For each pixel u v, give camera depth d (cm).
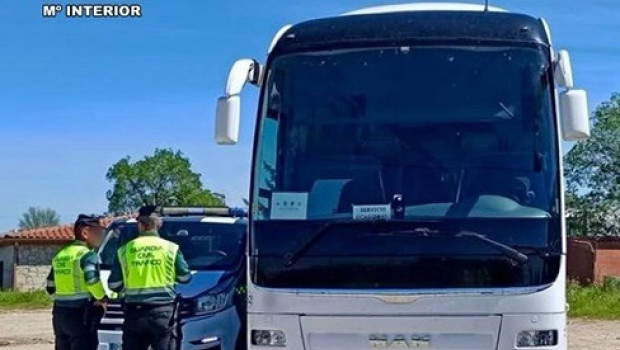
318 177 721
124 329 900
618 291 2573
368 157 720
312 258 698
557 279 676
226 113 725
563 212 689
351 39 749
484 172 705
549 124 711
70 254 961
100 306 952
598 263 4056
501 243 680
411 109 729
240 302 982
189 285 952
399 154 717
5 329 1981
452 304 676
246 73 740
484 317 673
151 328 891
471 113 722
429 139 719
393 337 682
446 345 678
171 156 7050
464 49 736
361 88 739
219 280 970
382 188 709
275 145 737
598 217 5019
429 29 745
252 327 705
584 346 1568
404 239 689
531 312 671
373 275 688
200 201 6625
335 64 747
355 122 733
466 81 730
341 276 692
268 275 704
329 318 689
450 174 707
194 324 927
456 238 684
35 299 2953
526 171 703
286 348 696
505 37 733
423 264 684
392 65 741
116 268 907
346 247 695
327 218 704
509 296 672
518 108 718
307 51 752
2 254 4725
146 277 891
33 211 11800
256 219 717
